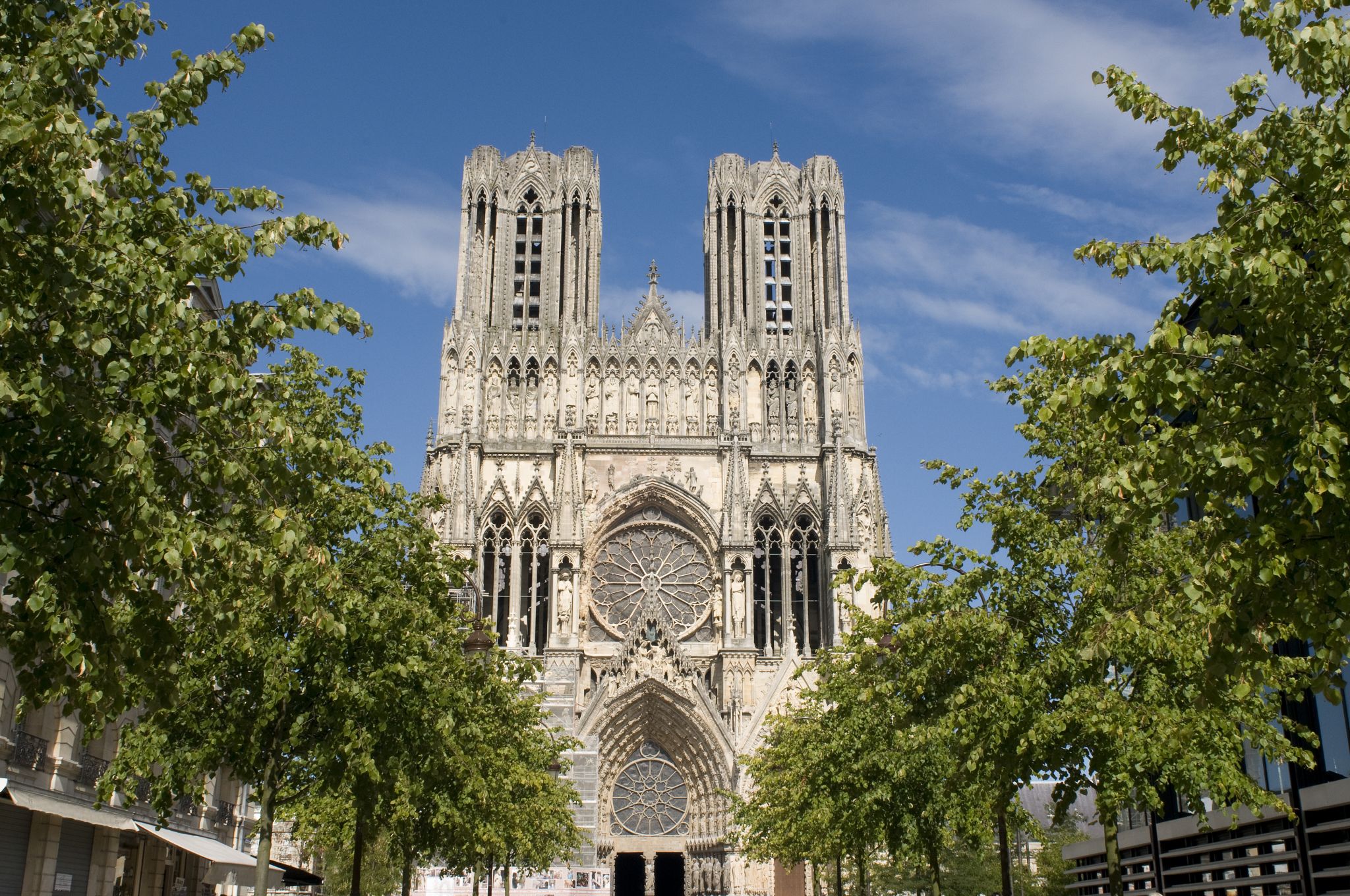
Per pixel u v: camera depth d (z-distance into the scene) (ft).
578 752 327.47
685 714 334.85
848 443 366.02
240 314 82.12
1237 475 71.46
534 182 393.50
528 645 354.74
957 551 136.36
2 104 70.03
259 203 86.53
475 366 363.97
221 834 227.40
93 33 75.77
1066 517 135.33
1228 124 79.82
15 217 69.56
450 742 140.56
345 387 134.21
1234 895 175.22
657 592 355.36
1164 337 70.38
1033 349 80.53
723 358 375.66
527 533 356.59
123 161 81.87
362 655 128.77
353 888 146.00
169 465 80.23
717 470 362.74
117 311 75.25
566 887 320.50
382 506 135.23
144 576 80.89
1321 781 144.56
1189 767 110.52
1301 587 70.08
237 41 84.17
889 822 165.89
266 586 85.25
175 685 81.05
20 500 74.84
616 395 372.99
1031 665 120.78
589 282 388.37
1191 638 103.04
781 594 357.00
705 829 331.36
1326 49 70.59
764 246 399.65
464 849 183.01
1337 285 68.39
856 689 176.55
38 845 144.97
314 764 129.90
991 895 316.40
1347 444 68.39
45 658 78.89
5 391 66.69
